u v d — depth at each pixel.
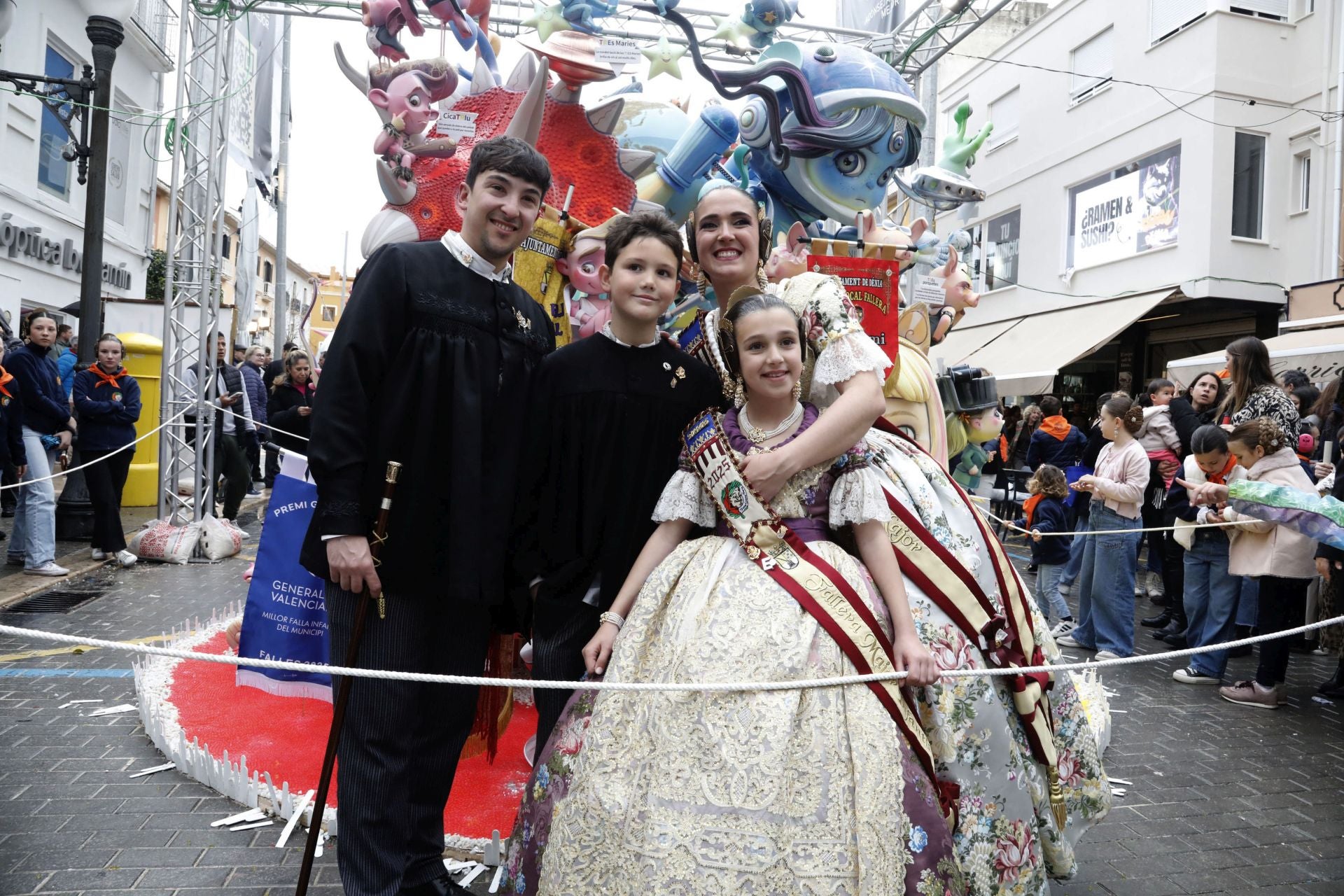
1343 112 12.82
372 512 2.42
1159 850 3.32
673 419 2.54
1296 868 3.19
